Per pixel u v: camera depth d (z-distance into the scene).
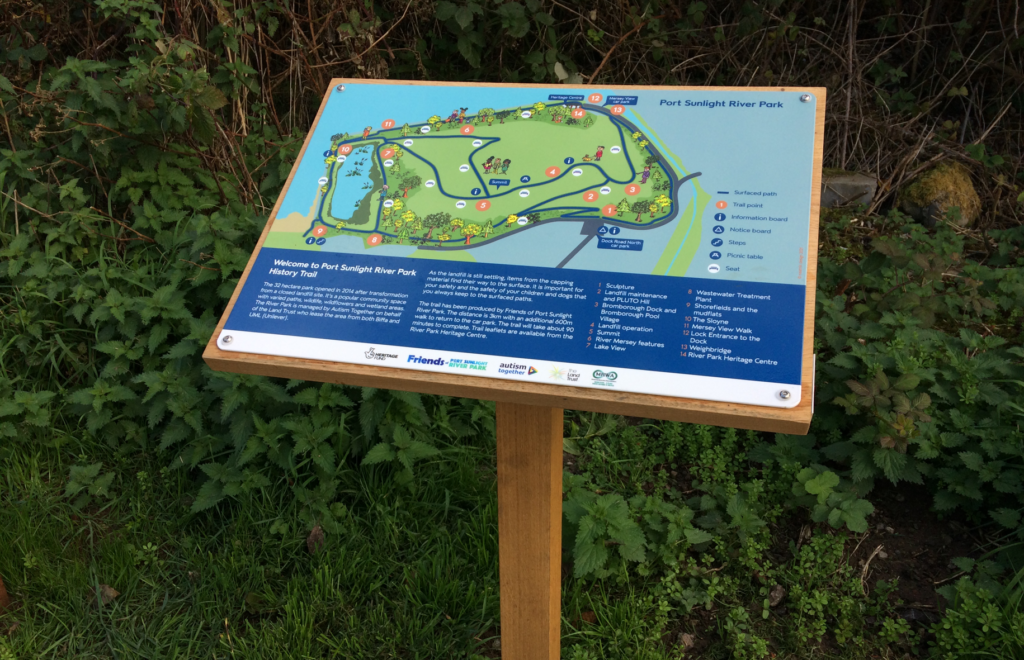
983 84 5.05
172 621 2.45
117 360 3.01
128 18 3.69
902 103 5.11
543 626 1.94
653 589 2.51
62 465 2.94
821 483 2.63
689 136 1.72
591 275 1.60
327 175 1.85
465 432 3.01
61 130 3.52
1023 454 2.63
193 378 2.93
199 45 3.85
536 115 1.83
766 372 1.44
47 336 3.20
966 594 2.38
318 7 4.25
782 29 4.74
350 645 2.36
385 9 4.52
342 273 1.70
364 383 1.60
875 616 2.50
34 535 2.63
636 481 2.98
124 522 2.77
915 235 4.20
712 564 2.65
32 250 3.36
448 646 2.37
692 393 1.44
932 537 2.76
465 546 2.63
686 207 1.63
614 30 4.84
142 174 3.41
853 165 4.91
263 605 2.49
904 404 2.66
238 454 2.77
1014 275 3.72
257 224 3.23
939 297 3.27
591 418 3.23
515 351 1.54
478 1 4.37
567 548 2.64
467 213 1.72
